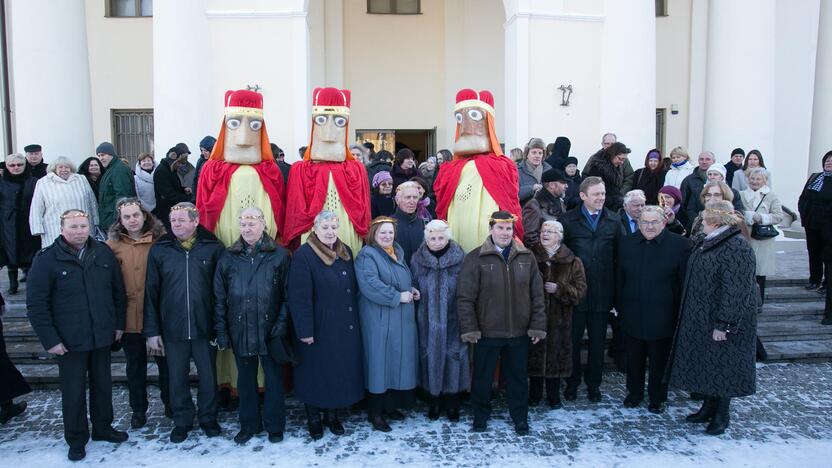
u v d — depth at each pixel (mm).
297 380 4047
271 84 8148
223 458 3801
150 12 11539
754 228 6121
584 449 3906
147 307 3910
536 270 4066
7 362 4262
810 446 3949
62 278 3648
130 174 6516
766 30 8797
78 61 8188
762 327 6133
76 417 3779
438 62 12391
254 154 4477
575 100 8578
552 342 4414
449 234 4207
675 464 3717
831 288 6145
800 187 10594
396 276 4082
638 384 4531
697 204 6129
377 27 12273
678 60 11305
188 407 4035
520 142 8492
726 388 3971
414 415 4453
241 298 3863
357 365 4086
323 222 3979
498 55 12180
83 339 3699
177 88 7785
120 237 4121
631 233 4672
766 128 8883
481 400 4129
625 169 7059
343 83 12195
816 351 5664
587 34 8562
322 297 3969
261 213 3947
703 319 4027
